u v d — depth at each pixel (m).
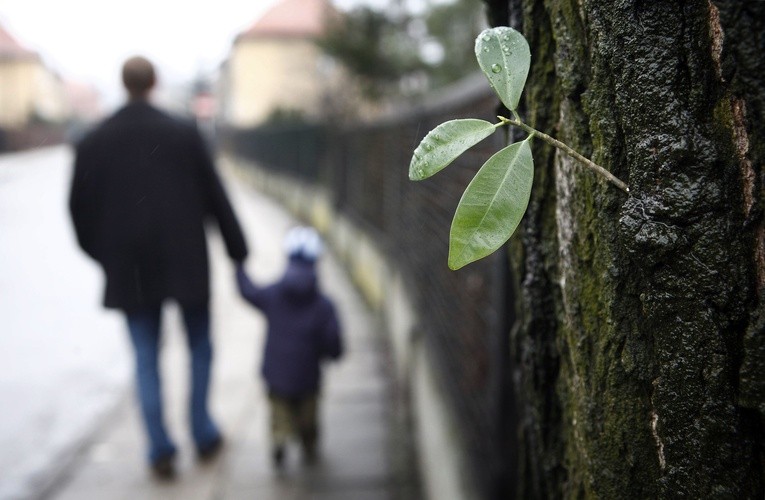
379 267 6.36
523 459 1.10
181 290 3.18
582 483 0.86
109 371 4.95
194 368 3.41
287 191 15.54
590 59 0.75
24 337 5.73
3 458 3.56
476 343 2.55
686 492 0.63
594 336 0.79
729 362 0.59
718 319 0.60
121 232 3.09
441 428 2.96
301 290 3.42
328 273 8.33
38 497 3.18
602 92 0.71
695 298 0.61
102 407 4.26
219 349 5.31
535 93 0.91
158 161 3.12
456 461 2.62
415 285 4.38
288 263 3.52
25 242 9.52
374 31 12.91
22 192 12.51
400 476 3.33
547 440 0.97
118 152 3.07
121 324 6.16
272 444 3.40
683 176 0.61
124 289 3.14
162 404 3.27
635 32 0.65
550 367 0.95
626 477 0.74
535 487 1.03
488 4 1.06
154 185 3.11
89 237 3.16
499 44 0.69
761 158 0.56
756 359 0.57
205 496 3.15
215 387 4.49
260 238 11.20
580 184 0.79
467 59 11.66
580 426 0.83
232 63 22.11
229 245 3.47
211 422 3.51
